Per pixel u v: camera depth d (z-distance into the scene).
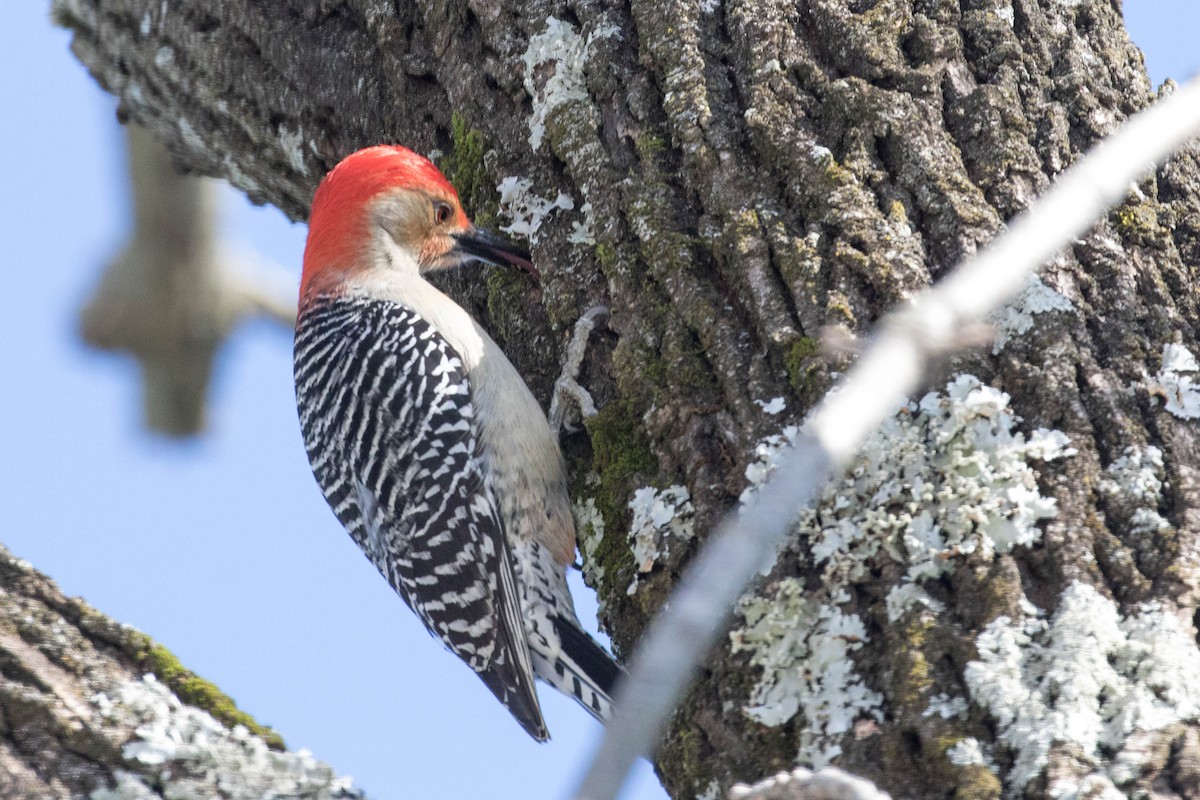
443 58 9.88
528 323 9.64
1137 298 7.49
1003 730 6.29
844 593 6.91
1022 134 7.96
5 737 6.54
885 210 7.87
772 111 8.23
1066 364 7.22
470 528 9.55
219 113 11.48
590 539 8.62
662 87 8.63
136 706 6.73
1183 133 4.69
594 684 9.20
